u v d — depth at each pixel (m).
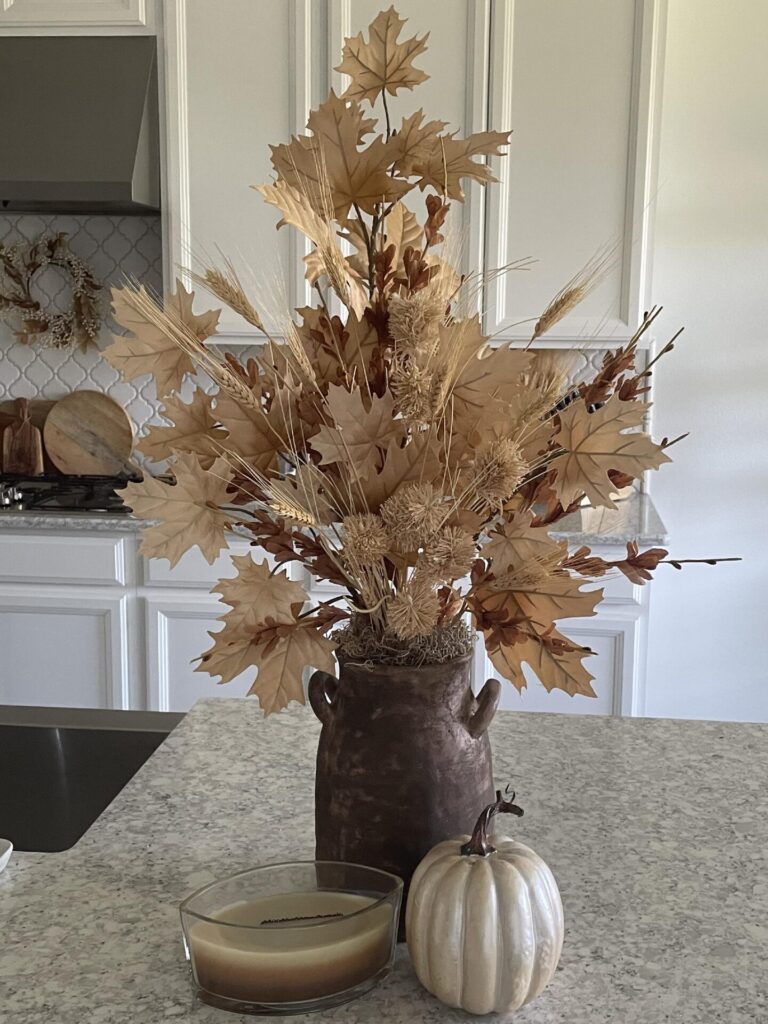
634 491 3.66
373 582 1.00
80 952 1.06
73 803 1.68
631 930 1.08
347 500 0.97
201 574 3.28
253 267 3.27
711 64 3.48
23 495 3.58
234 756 1.55
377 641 1.04
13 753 1.69
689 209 3.55
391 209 1.08
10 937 1.08
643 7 3.06
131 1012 0.96
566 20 3.09
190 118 3.23
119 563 3.31
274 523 1.01
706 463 3.68
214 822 1.34
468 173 1.03
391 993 0.99
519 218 3.18
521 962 0.93
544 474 1.01
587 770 1.49
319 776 1.09
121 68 3.26
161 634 3.31
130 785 1.45
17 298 3.79
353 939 0.96
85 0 3.26
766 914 1.12
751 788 1.43
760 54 3.47
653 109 3.10
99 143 3.22
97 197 3.20
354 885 1.02
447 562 0.91
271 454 1.01
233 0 3.17
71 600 3.33
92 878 1.21
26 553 3.32
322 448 0.93
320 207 1.03
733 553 3.71
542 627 1.03
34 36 3.31
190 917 0.96
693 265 3.58
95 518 3.29
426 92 3.15
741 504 3.69
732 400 3.63
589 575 1.06
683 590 3.75
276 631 1.01
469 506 0.97
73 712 1.75
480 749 1.08
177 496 0.98
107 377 3.83
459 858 0.96
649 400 3.65
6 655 3.39
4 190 3.21
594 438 0.96
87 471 3.84
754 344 3.60
